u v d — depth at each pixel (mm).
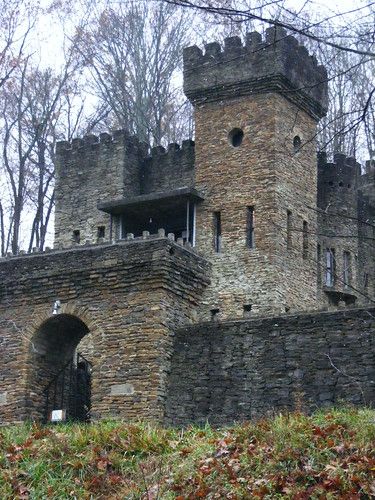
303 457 19750
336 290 44688
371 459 19141
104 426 23734
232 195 39562
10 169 53500
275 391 30750
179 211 41000
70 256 35781
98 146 44906
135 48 55375
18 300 36562
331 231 45844
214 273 38750
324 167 46844
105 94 55219
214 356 32469
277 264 38125
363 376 29297
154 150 44781
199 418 31922
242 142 39938
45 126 54688
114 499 19469
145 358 33438
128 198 40844
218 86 40469
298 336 31016
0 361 36250
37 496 20250
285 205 39375
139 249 34562
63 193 45156
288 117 40312
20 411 35219
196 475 19750
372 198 48594
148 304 34031
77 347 39688
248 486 19078
